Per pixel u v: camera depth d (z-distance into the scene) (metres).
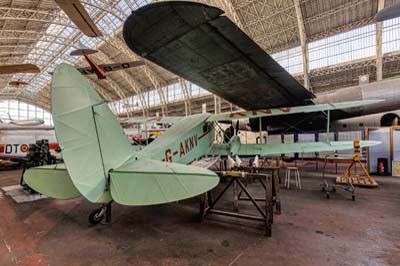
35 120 10.78
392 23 11.34
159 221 3.31
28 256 2.34
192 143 4.78
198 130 5.10
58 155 10.71
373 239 2.60
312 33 13.38
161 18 2.83
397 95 6.84
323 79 14.32
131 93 26.89
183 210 3.82
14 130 9.90
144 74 21.98
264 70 4.77
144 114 25.36
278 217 3.39
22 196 4.95
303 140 9.27
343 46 12.70
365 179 5.90
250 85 5.69
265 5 11.94
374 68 12.61
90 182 2.24
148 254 2.34
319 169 8.59
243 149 5.97
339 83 14.49
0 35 14.63
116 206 4.05
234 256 2.26
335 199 4.39
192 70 4.70
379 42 10.86
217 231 2.91
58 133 2.02
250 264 2.11
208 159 5.49
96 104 2.44
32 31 14.62
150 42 3.43
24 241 2.71
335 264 2.08
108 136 2.54
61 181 2.76
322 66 13.39
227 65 4.48
